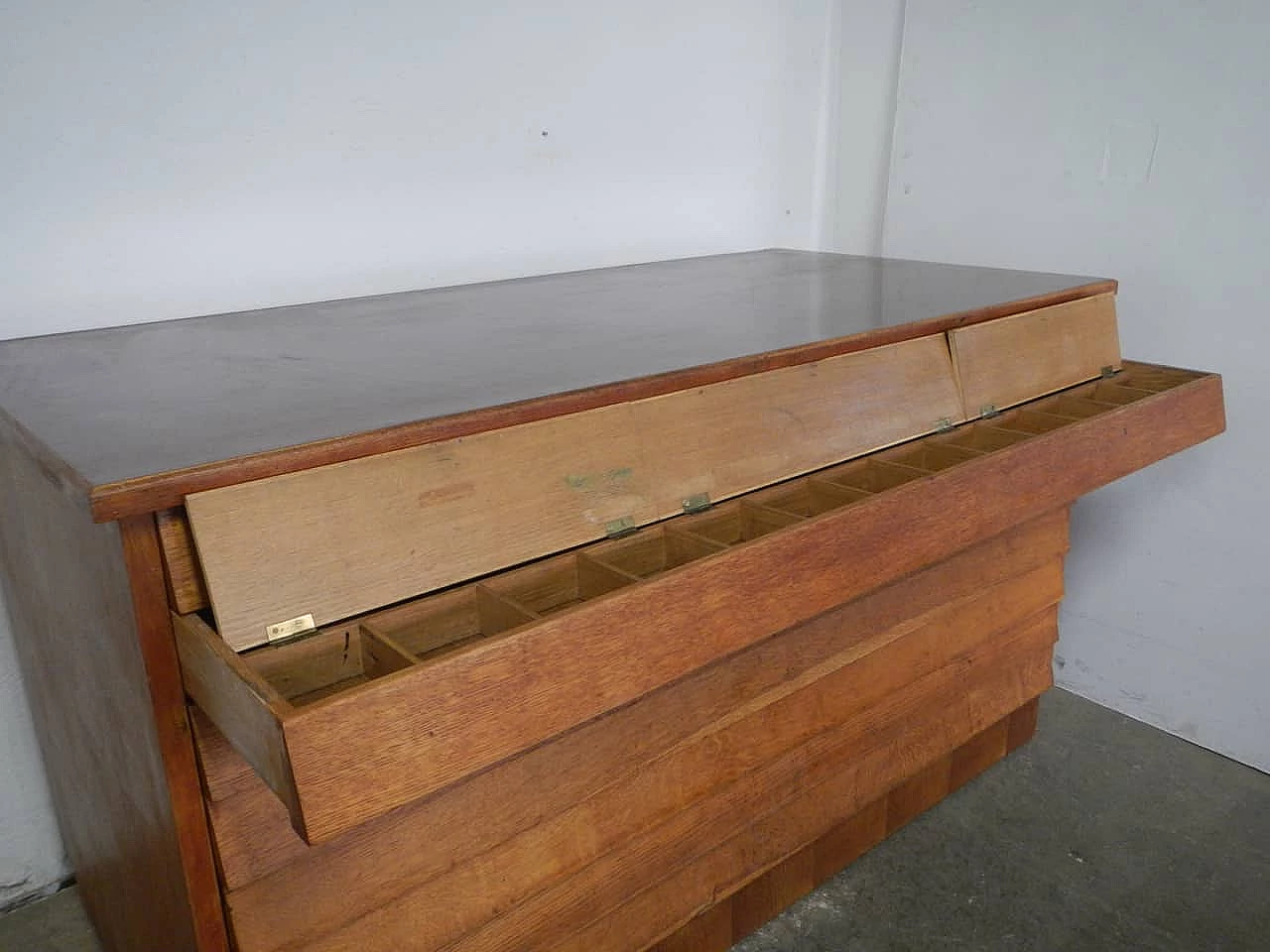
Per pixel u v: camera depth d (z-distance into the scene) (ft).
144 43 5.13
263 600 3.15
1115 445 5.23
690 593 3.52
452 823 3.84
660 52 7.32
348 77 5.82
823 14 8.41
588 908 4.45
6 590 5.27
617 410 4.09
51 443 3.29
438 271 6.54
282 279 5.89
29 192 4.99
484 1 6.25
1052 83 7.17
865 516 4.09
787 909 5.71
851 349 4.91
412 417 3.53
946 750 6.25
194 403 3.77
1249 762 7.08
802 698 5.13
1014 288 6.31
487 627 3.59
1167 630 7.36
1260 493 6.65
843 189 9.00
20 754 5.75
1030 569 6.40
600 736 4.23
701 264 7.58
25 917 5.79
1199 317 6.73
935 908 5.72
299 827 2.63
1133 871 6.02
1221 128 6.38
